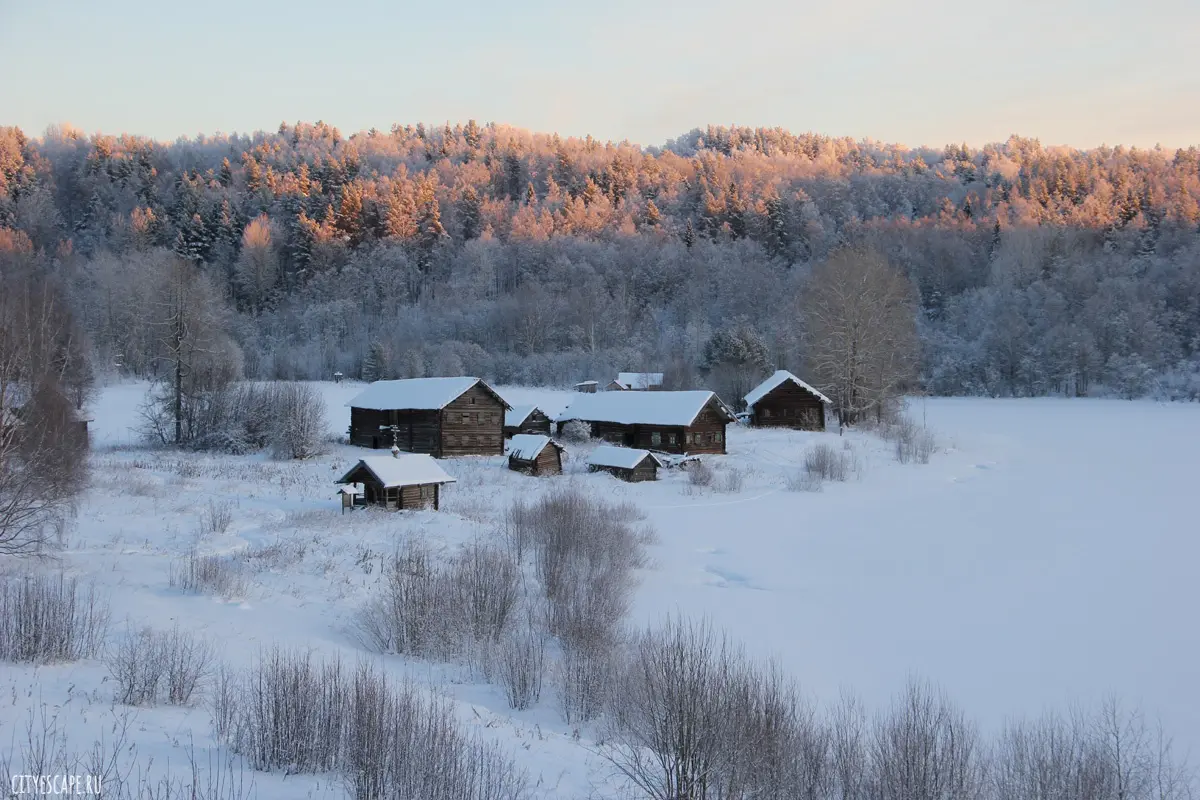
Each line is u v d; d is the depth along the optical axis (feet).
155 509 94.22
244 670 43.96
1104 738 44.19
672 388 272.10
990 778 36.81
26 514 64.39
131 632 48.52
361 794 28.02
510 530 93.35
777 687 44.21
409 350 315.37
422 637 55.36
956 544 104.68
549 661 54.49
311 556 77.20
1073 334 350.43
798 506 133.90
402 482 98.99
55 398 76.33
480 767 30.91
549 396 279.49
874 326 241.55
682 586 81.05
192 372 175.32
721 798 32.22
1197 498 143.23
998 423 269.44
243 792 27.58
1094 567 92.48
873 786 33.63
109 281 295.69
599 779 34.45
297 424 159.84
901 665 59.16
